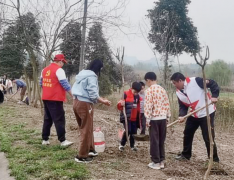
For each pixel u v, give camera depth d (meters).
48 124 6.01
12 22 10.41
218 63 16.11
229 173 5.13
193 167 5.24
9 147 5.85
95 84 4.82
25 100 15.12
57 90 5.68
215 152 5.32
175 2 17.55
